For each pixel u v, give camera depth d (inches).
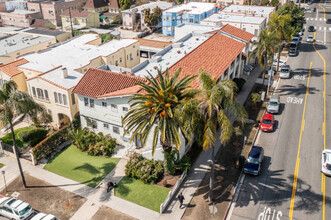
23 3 4033.0
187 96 1027.3
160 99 1024.2
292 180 1189.7
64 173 1273.4
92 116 1449.3
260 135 1493.6
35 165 1328.7
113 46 2225.6
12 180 1241.4
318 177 1202.0
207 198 1112.2
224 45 1910.7
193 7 3690.9
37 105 1118.4
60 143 1453.0
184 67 1529.3
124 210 1073.5
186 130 964.0
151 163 1243.8
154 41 2696.9
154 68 1622.8
